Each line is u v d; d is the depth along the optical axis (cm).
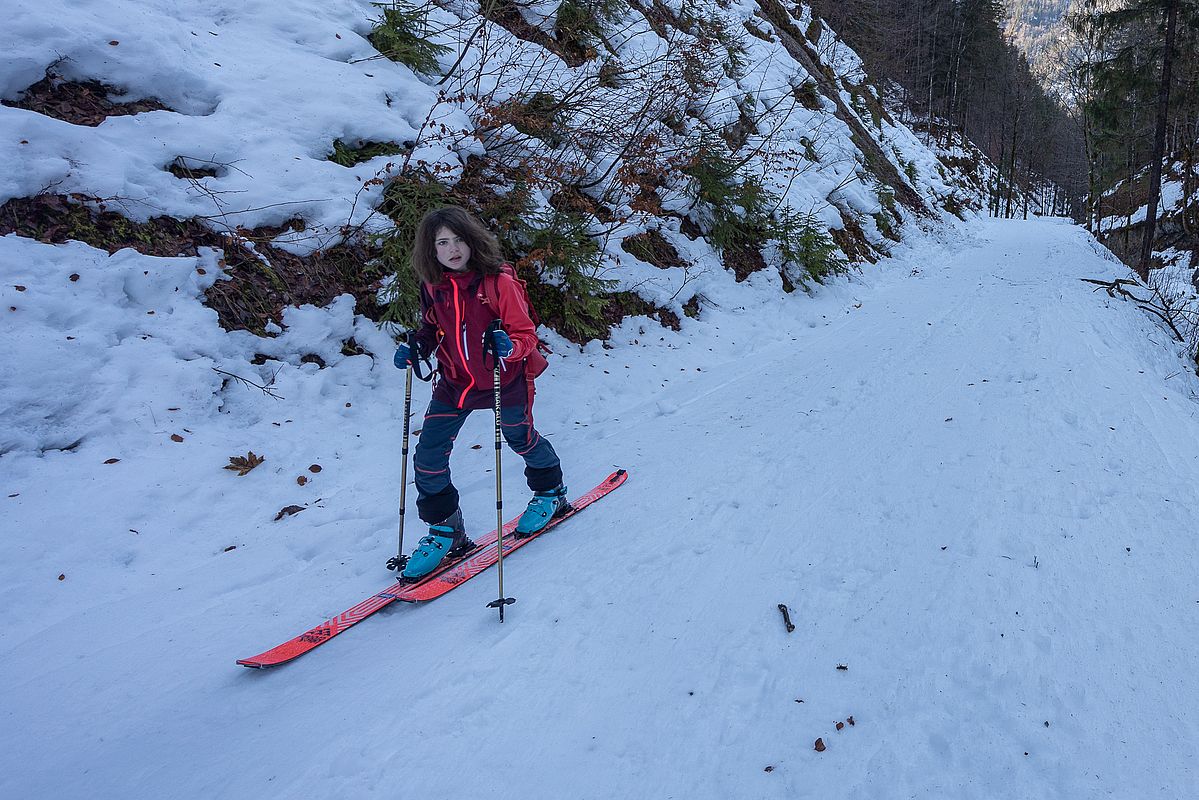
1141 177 3356
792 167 1164
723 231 862
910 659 260
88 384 391
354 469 425
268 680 258
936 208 1998
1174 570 311
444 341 312
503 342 298
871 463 439
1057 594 295
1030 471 414
